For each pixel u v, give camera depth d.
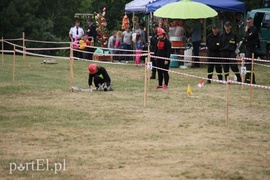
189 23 59.62
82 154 23.48
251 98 37.97
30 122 29.92
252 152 24.19
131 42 66.25
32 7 111.00
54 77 50.16
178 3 57.31
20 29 105.94
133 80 48.72
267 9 62.72
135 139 26.31
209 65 47.09
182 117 31.75
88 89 41.28
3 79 47.91
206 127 29.19
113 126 29.17
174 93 40.66
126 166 21.75
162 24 60.62
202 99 38.03
